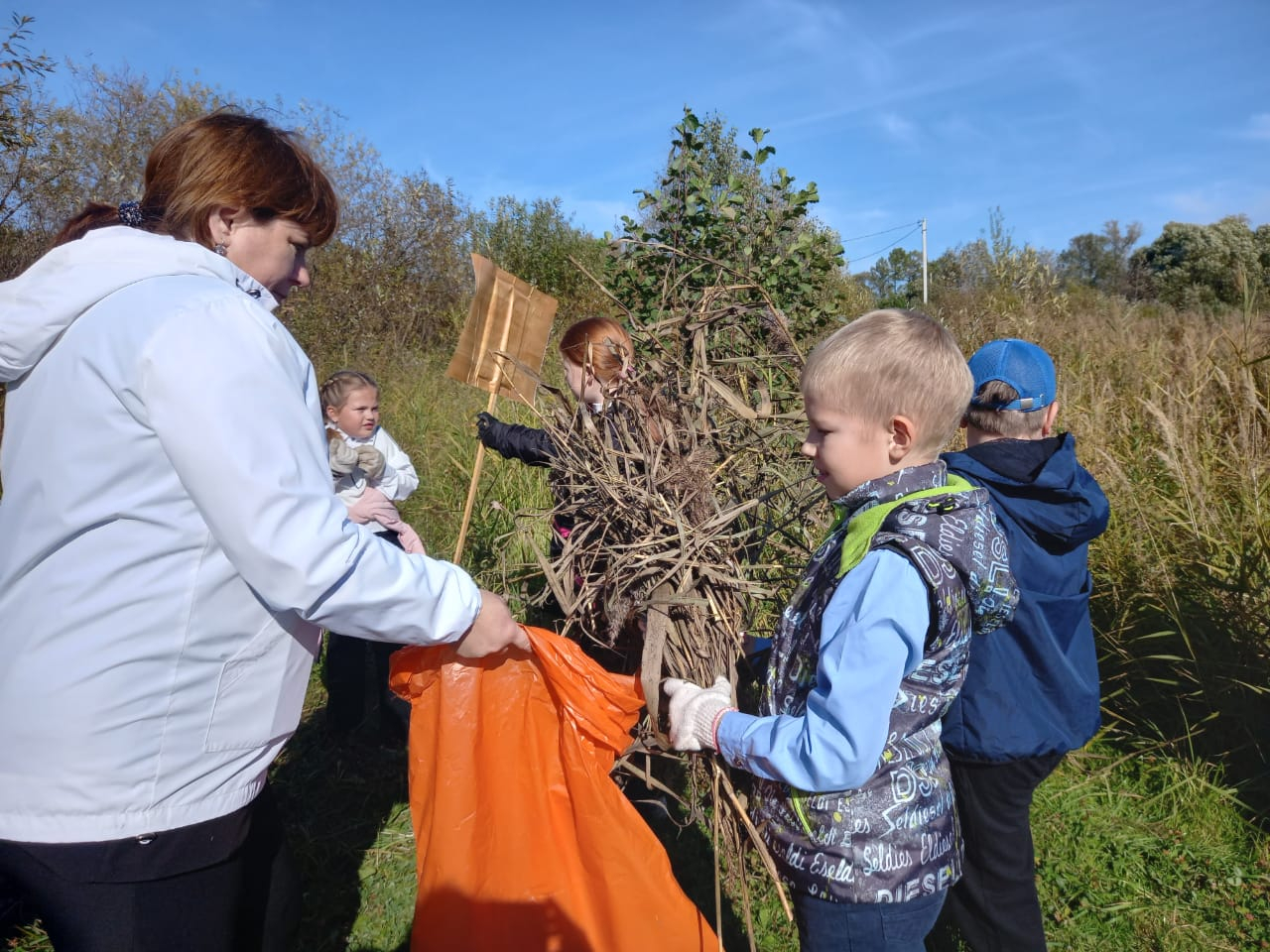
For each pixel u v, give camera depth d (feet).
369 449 10.92
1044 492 6.07
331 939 8.13
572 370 8.39
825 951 5.01
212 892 4.75
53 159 23.71
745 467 7.30
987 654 6.05
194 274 4.60
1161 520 12.60
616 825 5.72
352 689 11.10
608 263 13.66
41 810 4.28
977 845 6.35
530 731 5.93
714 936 5.66
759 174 14.16
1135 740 10.93
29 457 4.43
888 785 4.89
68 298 4.40
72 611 4.28
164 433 4.15
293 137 5.16
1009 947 6.37
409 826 9.73
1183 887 8.80
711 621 6.35
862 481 5.16
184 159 4.82
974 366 6.79
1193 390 15.49
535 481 15.80
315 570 4.27
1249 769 10.36
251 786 4.88
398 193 40.09
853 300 27.04
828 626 4.75
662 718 6.18
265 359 4.37
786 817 5.12
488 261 8.36
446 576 4.96
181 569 4.37
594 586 6.77
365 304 35.53
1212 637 11.24
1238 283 17.13
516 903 5.62
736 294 8.23
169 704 4.41
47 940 7.63
